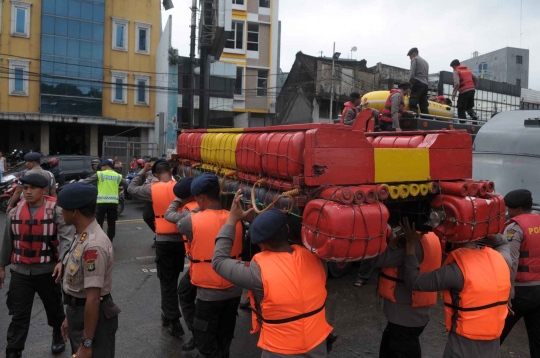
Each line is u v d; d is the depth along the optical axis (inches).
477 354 100.7
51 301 150.3
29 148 978.1
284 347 89.6
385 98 276.2
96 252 105.3
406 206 113.1
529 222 134.1
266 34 1223.5
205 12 725.9
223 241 103.2
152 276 257.3
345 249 83.1
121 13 994.1
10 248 145.9
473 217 96.7
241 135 131.2
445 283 100.4
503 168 236.1
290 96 1152.2
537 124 229.0
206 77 749.9
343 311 205.6
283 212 100.4
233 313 135.9
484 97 1110.4
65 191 107.7
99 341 108.7
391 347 118.1
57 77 929.5
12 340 141.6
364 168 94.3
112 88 994.1
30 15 900.6
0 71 881.5
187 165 194.7
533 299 133.6
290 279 89.8
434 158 104.3
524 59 1581.0
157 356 159.6
